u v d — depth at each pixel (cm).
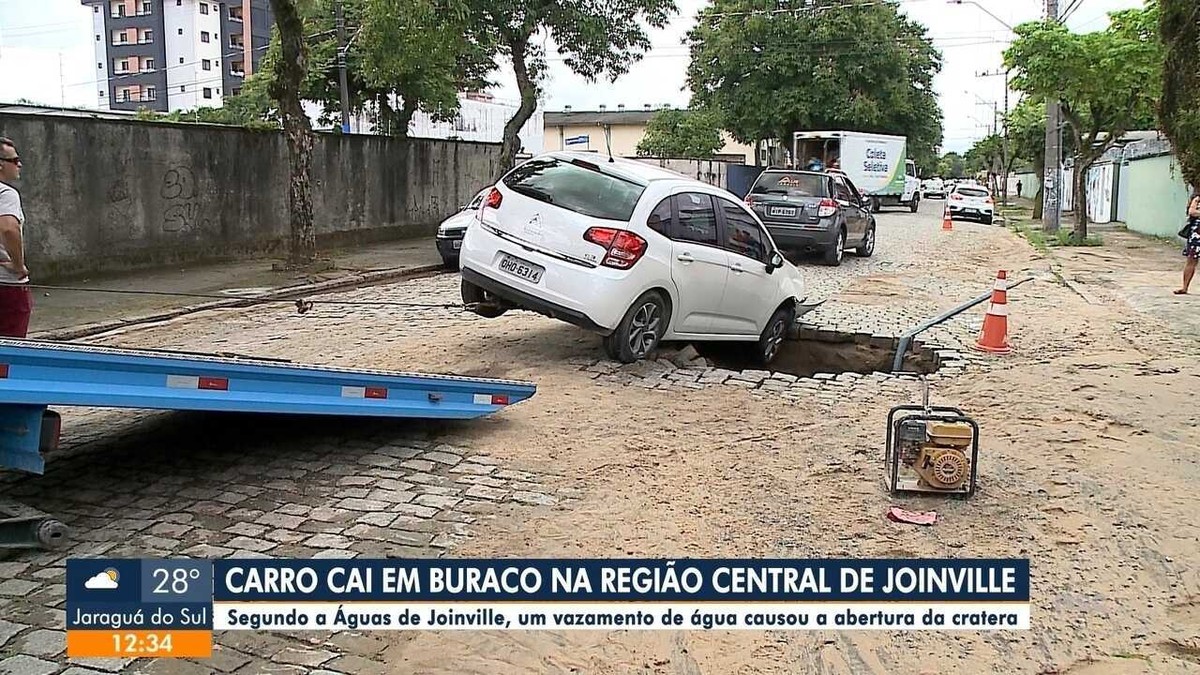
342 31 2673
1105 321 1293
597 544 521
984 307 1405
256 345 1029
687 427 747
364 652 411
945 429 589
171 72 7600
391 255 2050
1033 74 2464
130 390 525
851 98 4412
